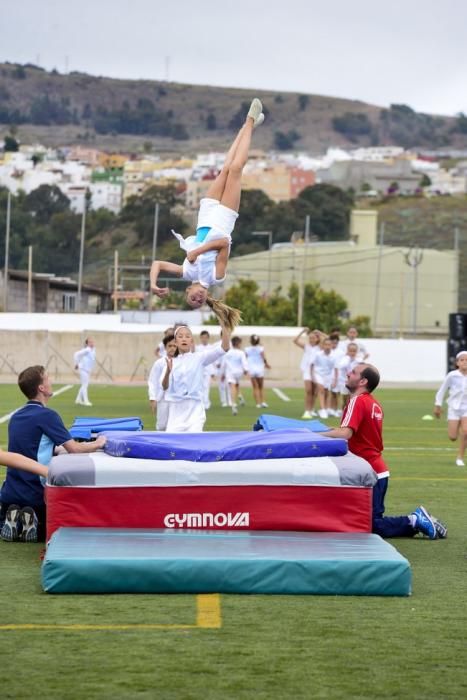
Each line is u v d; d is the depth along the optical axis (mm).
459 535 14680
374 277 114562
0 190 193625
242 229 163125
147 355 63312
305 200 168375
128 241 164875
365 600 10852
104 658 8844
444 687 8227
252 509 12391
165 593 10930
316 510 12406
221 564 10922
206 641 9336
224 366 42125
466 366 23094
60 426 13672
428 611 10453
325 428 15531
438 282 115812
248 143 14312
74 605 10492
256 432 14031
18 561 12578
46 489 12547
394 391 56250
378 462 14180
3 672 8469
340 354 35625
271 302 98500
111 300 111500
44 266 156375
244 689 8125
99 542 11594
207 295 14352
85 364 40562
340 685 8242
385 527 14406
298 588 10961
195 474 12367
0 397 43406
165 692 8031
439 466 23094
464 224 197750
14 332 62562
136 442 12727
